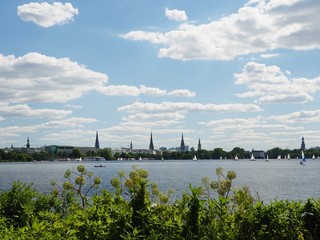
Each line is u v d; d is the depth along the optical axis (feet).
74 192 31.17
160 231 22.20
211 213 22.70
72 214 23.49
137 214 22.52
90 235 20.70
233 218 22.76
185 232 21.94
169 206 24.41
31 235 19.17
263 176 353.51
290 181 278.67
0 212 25.88
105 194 25.62
